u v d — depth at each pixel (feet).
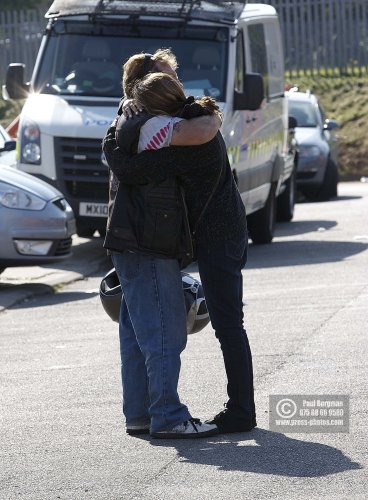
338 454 39.45
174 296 41.73
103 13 96.99
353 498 34.73
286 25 208.95
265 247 105.09
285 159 116.47
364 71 210.59
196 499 35.19
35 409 47.65
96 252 103.19
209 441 41.78
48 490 36.76
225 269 41.42
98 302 77.36
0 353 60.85
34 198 82.28
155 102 40.04
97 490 36.50
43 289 82.89
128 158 39.96
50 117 94.12
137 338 42.11
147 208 40.40
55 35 98.07
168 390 42.01
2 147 109.19
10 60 206.08
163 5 96.27
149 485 36.81
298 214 135.13
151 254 40.91
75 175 93.50
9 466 39.60
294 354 55.98
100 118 93.20
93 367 55.72
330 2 207.62
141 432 43.16
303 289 77.56
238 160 95.25
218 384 50.34
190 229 41.27
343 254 96.27
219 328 42.22
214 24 95.86
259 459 39.22
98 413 46.52
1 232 81.46
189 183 40.65
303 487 35.94
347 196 157.99
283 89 117.08
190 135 39.37
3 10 261.85
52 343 63.00
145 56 41.70
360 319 64.95
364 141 196.44
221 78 94.17
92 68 96.48
